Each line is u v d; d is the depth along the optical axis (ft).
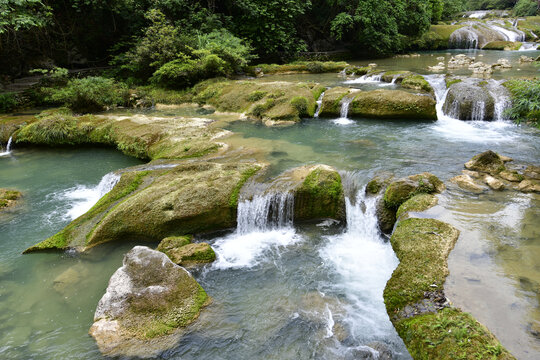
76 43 67.46
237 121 42.34
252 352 13.97
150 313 15.34
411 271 14.64
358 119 41.14
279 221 22.91
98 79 51.24
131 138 35.19
